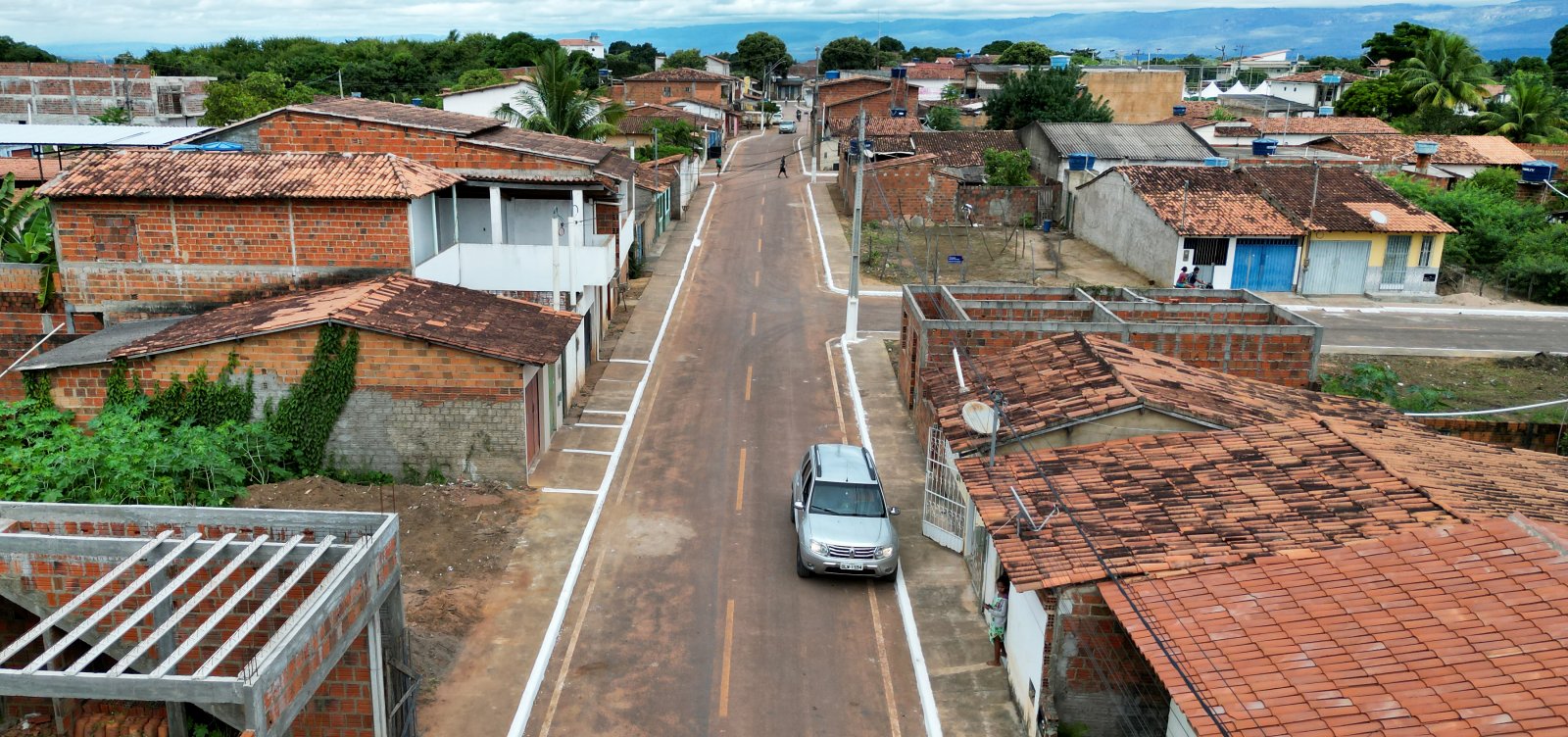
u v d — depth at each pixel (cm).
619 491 2295
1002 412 1789
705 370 3209
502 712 1491
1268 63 16338
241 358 2159
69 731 1441
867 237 5384
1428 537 1310
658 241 5159
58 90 9031
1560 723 954
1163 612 1239
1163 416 1764
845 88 9906
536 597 1817
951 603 1850
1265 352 2534
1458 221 5066
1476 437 2420
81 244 2464
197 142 3200
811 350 3466
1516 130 7481
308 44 12650
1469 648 1083
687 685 1583
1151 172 4884
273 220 2455
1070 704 1383
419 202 2545
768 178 7556
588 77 12300
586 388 2992
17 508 1375
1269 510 1452
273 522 1367
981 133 6956
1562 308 4375
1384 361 3466
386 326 2144
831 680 1611
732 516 2186
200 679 1017
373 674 1321
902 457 2547
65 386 2159
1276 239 4403
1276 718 1028
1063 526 1466
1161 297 3048
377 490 2170
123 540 1309
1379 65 11338
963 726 1488
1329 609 1194
